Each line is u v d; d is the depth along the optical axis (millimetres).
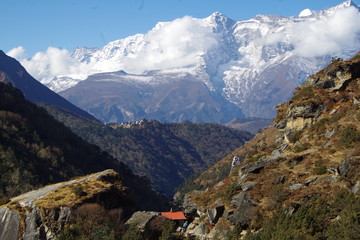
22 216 73438
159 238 64688
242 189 65438
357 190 56656
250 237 55406
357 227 49938
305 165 65562
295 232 52562
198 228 65000
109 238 64938
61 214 71625
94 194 75875
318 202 57094
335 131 69062
